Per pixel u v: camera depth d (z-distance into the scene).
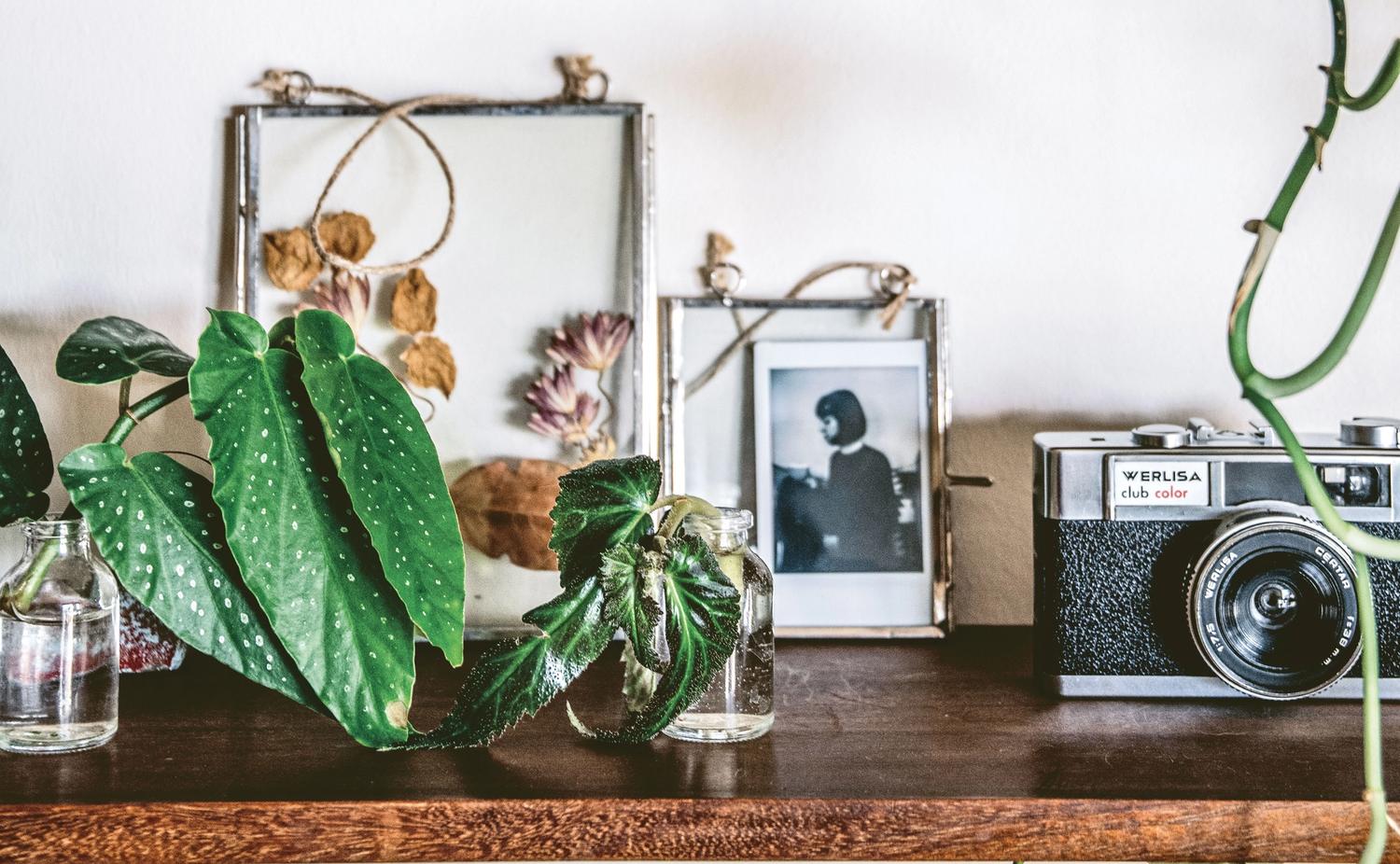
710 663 0.73
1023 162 0.98
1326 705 0.81
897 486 0.97
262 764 0.71
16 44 0.96
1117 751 0.72
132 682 0.88
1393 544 0.58
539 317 0.97
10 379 0.78
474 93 0.97
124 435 0.77
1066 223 0.98
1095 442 0.83
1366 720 0.60
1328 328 0.97
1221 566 0.77
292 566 0.72
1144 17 0.96
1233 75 0.96
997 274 0.98
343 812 0.65
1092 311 0.98
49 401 0.97
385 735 0.73
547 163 0.96
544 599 0.96
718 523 0.76
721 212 0.98
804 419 0.97
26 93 0.96
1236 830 0.65
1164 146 0.97
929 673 0.88
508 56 0.97
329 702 0.72
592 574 0.74
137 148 0.96
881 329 0.97
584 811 0.65
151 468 0.74
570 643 0.73
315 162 0.96
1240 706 0.81
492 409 0.97
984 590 1.00
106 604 0.75
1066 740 0.74
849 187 0.98
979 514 0.99
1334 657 0.78
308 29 0.96
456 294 0.96
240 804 0.65
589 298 0.97
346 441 0.73
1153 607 0.81
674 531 0.76
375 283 0.96
